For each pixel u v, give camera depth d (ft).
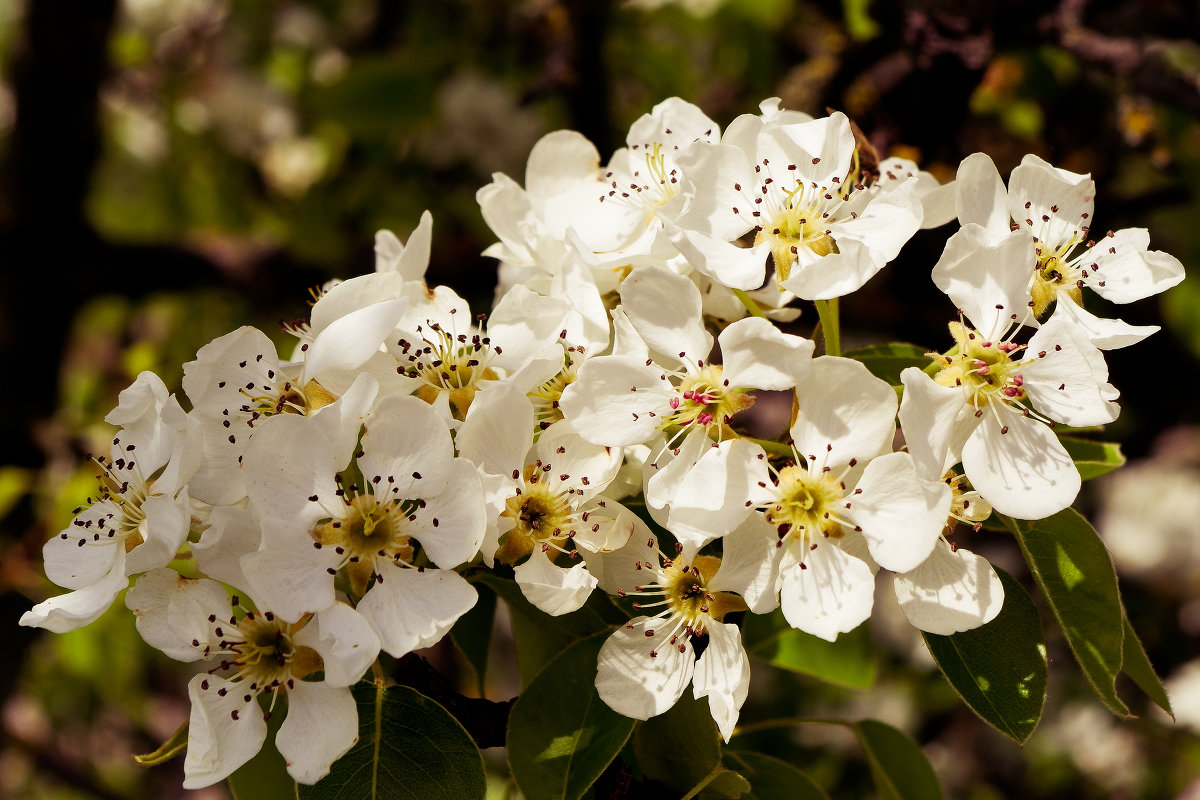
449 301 1.31
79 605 1.27
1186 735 2.49
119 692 2.09
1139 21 1.86
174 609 1.25
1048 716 2.56
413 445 1.25
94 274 2.28
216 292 2.45
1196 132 1.93
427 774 1.24
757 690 2.34
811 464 1.25
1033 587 2.08
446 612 1.24
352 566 1.24
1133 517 2.60
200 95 2.78
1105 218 1.89
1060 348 1.25
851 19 1.74
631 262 1.32
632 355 1.27
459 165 2.37
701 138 1.36
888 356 1.35
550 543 1.26
